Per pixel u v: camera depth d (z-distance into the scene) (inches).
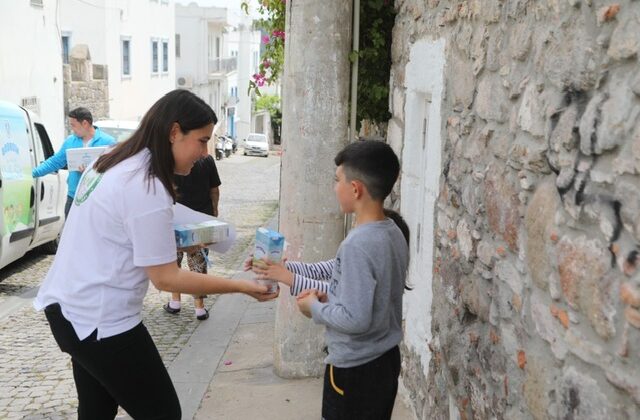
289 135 177.0
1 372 203.5
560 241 83.3
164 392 110.7
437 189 141.9
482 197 112.7
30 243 331.0
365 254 96.3
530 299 93.3
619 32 70.9
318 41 171.5
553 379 86.3
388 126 197.9
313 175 175.0
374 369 101.0
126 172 102.1
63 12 939.3
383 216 102.1
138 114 1163.3
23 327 250.8
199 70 1679.4
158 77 1289.4
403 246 102.1
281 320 187.9
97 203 102.3
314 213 176.2
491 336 108.7
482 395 112.3
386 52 194.4
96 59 975.0
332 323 97.5
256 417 166.1
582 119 77.5
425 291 149.9
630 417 69.4
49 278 108.9
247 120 2219.5
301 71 172.9
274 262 109.1
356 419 101.9
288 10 174.4
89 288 103.2
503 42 104.0
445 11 135.9
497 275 105.8
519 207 96.9
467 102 121.7
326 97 173.2
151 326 247.4
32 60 644.1
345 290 96.5
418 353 155.4
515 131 98.7
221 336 233.5
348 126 180.1
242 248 414.9
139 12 1149.7
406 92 170.4
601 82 74.5
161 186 102.4
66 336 105.0
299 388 181.8
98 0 959.6
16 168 307.1
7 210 294.5
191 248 118.1
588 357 77.0
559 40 84.5
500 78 105.1
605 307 72.7
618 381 70.8
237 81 2160.4
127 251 103.2
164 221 102.6
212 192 257.4
